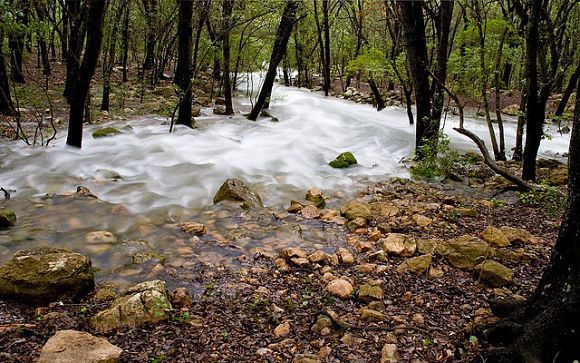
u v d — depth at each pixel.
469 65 10.71
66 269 4.19
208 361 3.33
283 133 12.75
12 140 9.67
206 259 5.22
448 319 4.02
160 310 3.81
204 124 13.21
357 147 12.10
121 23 18.91
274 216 6.71
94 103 14.78
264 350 3.48
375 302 4.26
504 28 10.35
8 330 3.48
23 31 9.63
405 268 5.07
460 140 14.09
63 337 3.19
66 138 10.09
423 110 9.74
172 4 17.55
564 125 16.55
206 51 12.59
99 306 4.06
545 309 3.23
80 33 9.45
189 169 8.71
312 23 24.83
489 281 4.70
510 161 10.91
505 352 3.16
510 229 6.04
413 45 9.47
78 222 6.07
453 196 8.05
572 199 3.12
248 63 18.67
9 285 3.99
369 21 24.95
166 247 5.52
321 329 3.83
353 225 6.39
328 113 15.77
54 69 20.67
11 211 6.00
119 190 7.50
